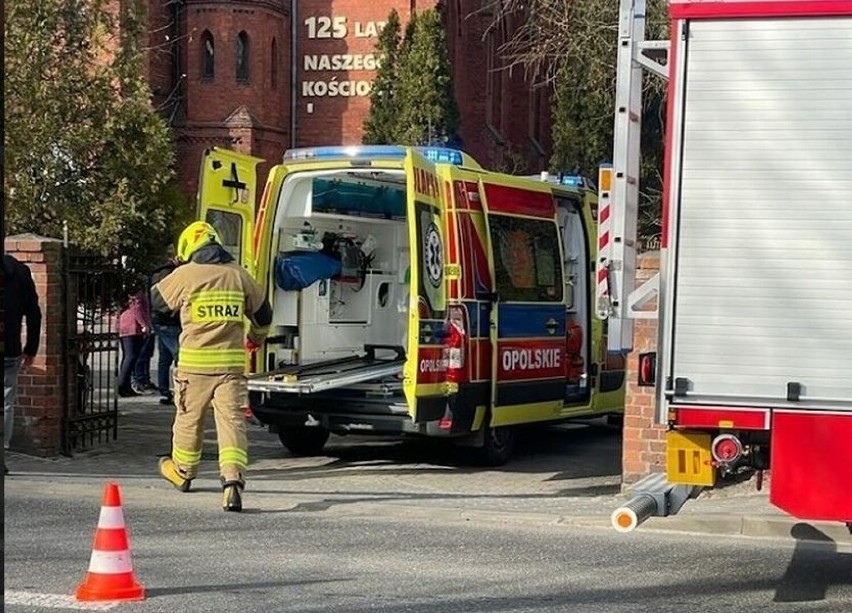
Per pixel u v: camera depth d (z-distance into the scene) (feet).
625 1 34.76
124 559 32.32
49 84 65.62
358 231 61.46
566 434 72.90
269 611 31.40
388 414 54.08
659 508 33.14
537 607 32.68
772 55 31.78
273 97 159.84
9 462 54.03
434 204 53.57
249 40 156.25
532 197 60.80
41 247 55.31
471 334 54.60
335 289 60.29
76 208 65.72
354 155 55.21
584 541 41.75
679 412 32.17
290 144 164.25
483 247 56.13
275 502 46.78
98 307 62.23
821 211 31.50
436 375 52.75
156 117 68.69
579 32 81.10
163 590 33.35
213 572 35.58
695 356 32.19
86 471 52.65
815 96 31.53
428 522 44.16
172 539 40.04
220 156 54.65
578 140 137.28
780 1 31.60
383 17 163.22
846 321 31.30
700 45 32.19
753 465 32.94
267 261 57.21
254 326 47.85
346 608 31.89
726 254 32.07
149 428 66.18
